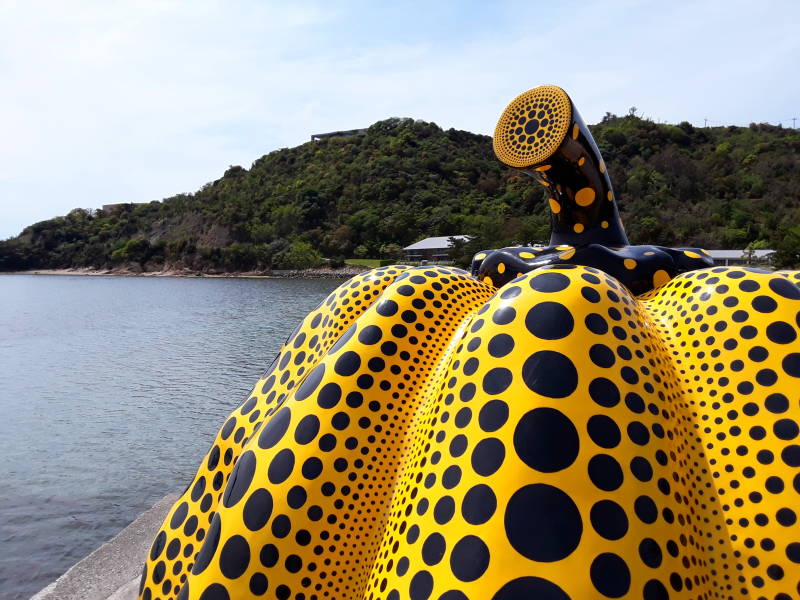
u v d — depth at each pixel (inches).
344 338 109.5
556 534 70.8
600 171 131.3
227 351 1299.2
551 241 141.6
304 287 3211.1
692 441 88.2
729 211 2984.7
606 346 82.2
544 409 76.8
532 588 68.9
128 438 669.3
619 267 119.3
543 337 81.4
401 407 103.0
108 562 238.5
